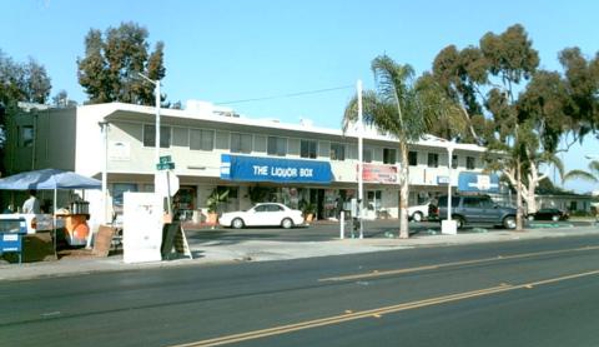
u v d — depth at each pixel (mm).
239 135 43875
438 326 9859
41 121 40406
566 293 13430
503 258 21500
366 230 38500
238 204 44656
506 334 9352
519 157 43219
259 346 8375
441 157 61188
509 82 69125
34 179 22500
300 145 48125
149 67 61562
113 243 22312
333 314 10750
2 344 8461
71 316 10500
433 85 32188
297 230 38156
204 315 10602
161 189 22422
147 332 9203
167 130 39594
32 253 19531
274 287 14172
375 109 31719
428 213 45125
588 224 53500
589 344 8766
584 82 63531
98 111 36938
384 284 14688
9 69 57938
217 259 20984
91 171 37094
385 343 8648
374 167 53094
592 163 69312
